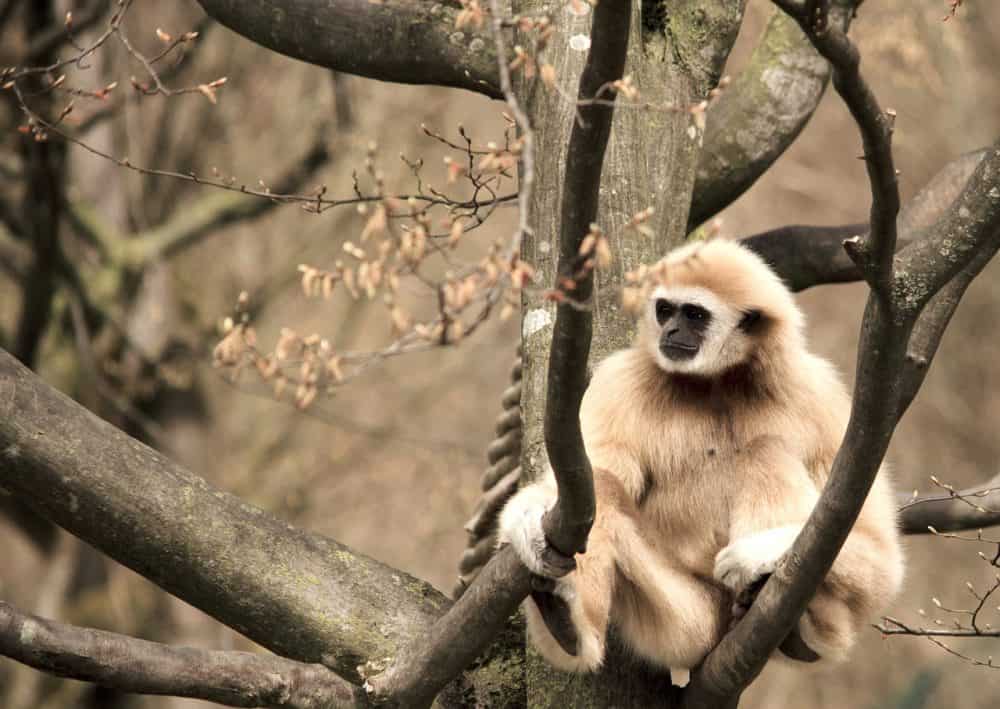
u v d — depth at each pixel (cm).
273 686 885
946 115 3569
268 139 2994
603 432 1058
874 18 2300
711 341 1053
